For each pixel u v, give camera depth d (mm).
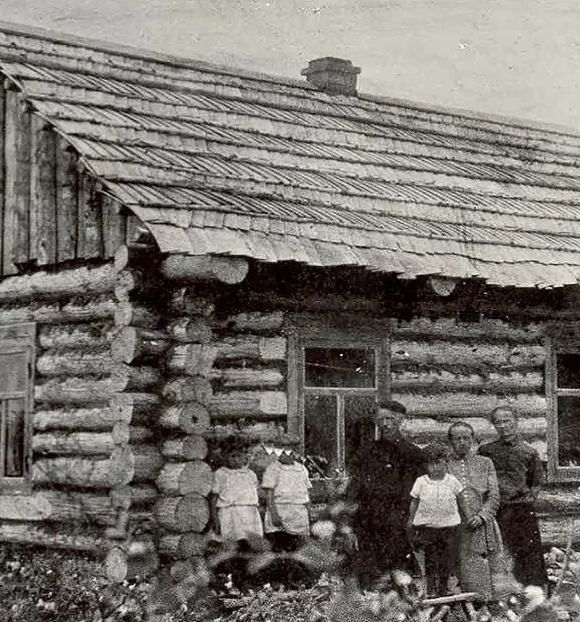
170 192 11414
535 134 18750
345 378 12828
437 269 12578
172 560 10820
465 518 10367
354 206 13391
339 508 12250
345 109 16438
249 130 14305
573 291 14781
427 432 13289
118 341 11172
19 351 12812
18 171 13125
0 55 12945
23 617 10625
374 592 10359
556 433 14578
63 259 12375
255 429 11859
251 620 10219
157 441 11172
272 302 12180
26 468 12477
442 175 15594
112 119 12508
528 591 10688
